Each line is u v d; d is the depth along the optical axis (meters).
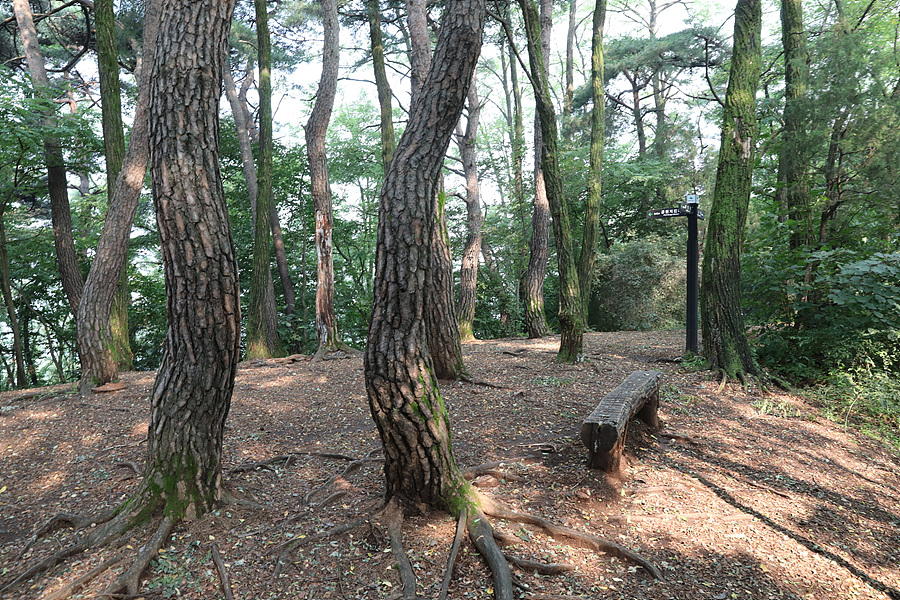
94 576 2.86
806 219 7.73
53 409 6.43
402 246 3.06
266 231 11.39
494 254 16.66
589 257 13.68
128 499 3.71
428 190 3.12
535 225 13.07
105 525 3.30
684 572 2.99
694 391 6.52
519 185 15.12
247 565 2.97
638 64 18.81
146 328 16.08
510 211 16.00
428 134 3.16
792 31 8.30
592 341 10.98
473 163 13.85
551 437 4.80
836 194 7.58
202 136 3.16
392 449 3.27
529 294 13.12
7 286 11.75
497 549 2.96
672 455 4.64
